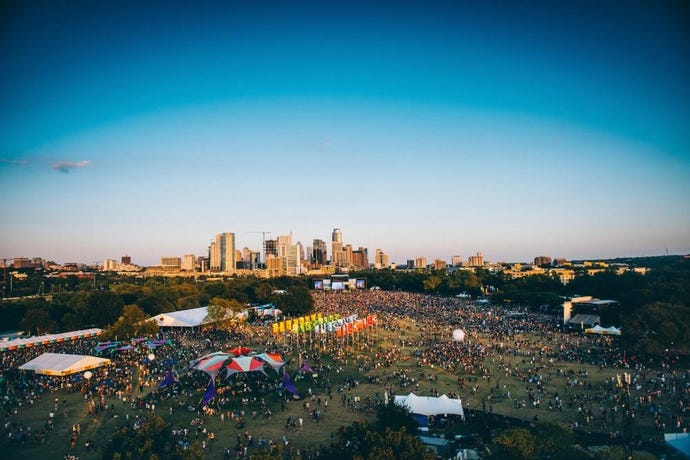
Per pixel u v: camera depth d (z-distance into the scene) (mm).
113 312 165750
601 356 114000
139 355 120125
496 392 87562
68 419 75688
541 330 152000
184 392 89250
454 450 60375
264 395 87688
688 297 138250
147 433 51531
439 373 101562
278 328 124250
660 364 105062
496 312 197375
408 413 62906
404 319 177875
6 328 178875
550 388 89125
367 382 95625
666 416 72750
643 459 47969
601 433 65250
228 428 71500
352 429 52094
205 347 131000
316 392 89375
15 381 96375
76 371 95938
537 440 48094
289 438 67188
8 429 71375
